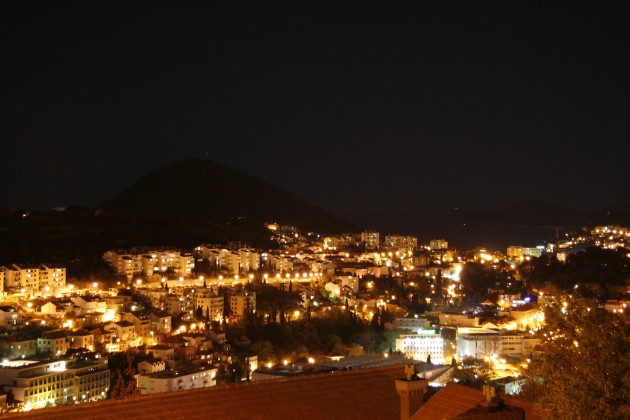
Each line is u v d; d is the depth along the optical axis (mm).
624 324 41625
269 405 47844
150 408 44781
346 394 50938
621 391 39375
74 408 43344
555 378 41969
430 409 46906
